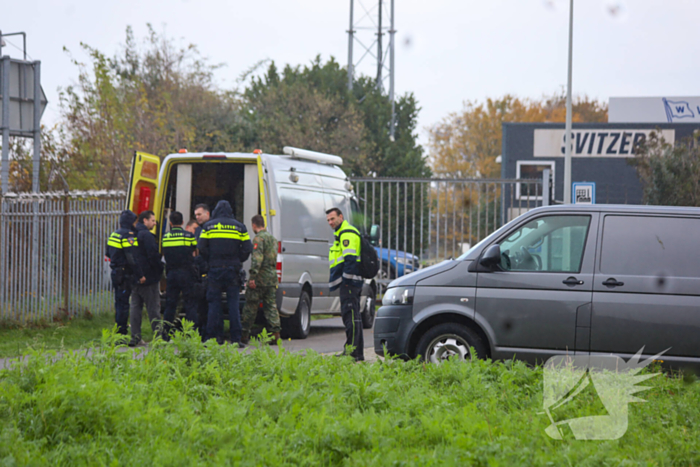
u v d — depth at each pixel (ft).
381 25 296.51
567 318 53.01
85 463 29.71
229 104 269.64
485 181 112.68
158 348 47.96
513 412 38.65
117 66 258.78
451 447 30.32
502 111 381.81
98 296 96.58
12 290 86.38
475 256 56.03
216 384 42.55
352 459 30.01
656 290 52.06
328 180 96.63
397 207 116.78
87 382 35.76
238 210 87.30
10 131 116.26
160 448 30.48
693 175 184.65
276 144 251.19
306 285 88.22
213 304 74.49
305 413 34.78
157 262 77.20
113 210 99.25
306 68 285.43
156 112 193.26
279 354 47.83
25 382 38.09
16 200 87.76
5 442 30.73
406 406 37.81
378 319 57.72
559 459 29.96
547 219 55.57
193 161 81.82
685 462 32.12
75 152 158.10
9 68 115.24
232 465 28.50
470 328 55.83
